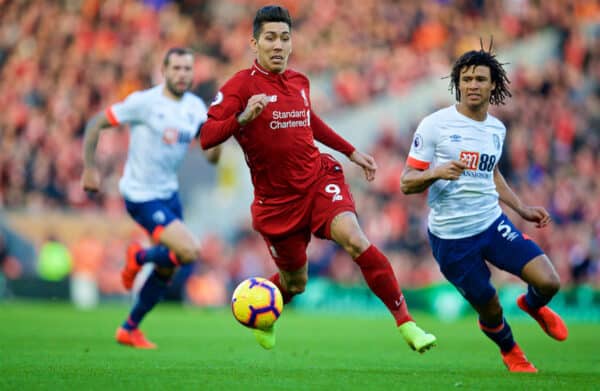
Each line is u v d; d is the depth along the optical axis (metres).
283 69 23.19
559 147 87.38
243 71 23.25
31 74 90.12
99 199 79.06
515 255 23.66
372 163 25.16
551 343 39.34
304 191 23.38
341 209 22.88
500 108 87.56
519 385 20.44
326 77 92.94
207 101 90.88
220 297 72.81
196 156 80.50
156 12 96.31
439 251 24.58
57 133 83.75
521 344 38.62
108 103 88.69
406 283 75.19
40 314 54.56
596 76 94.81
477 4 100.25
